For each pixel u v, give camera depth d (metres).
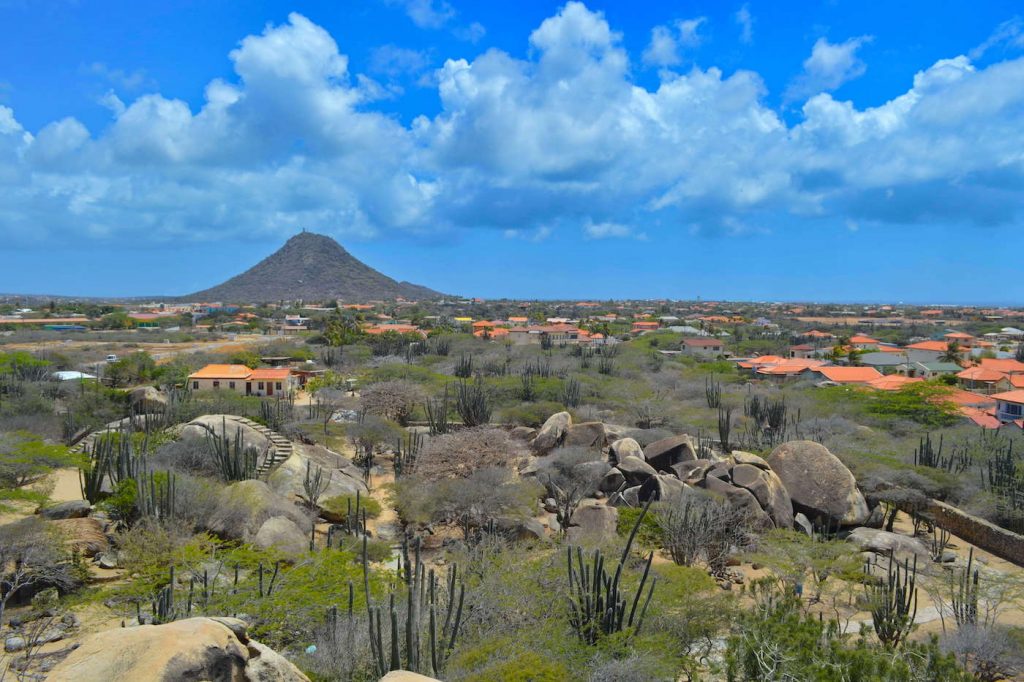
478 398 47.69
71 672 7.92
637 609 15.35
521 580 16.28
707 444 41.62
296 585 16.20
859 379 71.62
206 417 36.75
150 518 19.59
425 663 12.64
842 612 19.70
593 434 37.31
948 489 31.17
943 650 15.61
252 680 9.08
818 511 27.78
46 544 18.19
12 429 37.34
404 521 27.45
